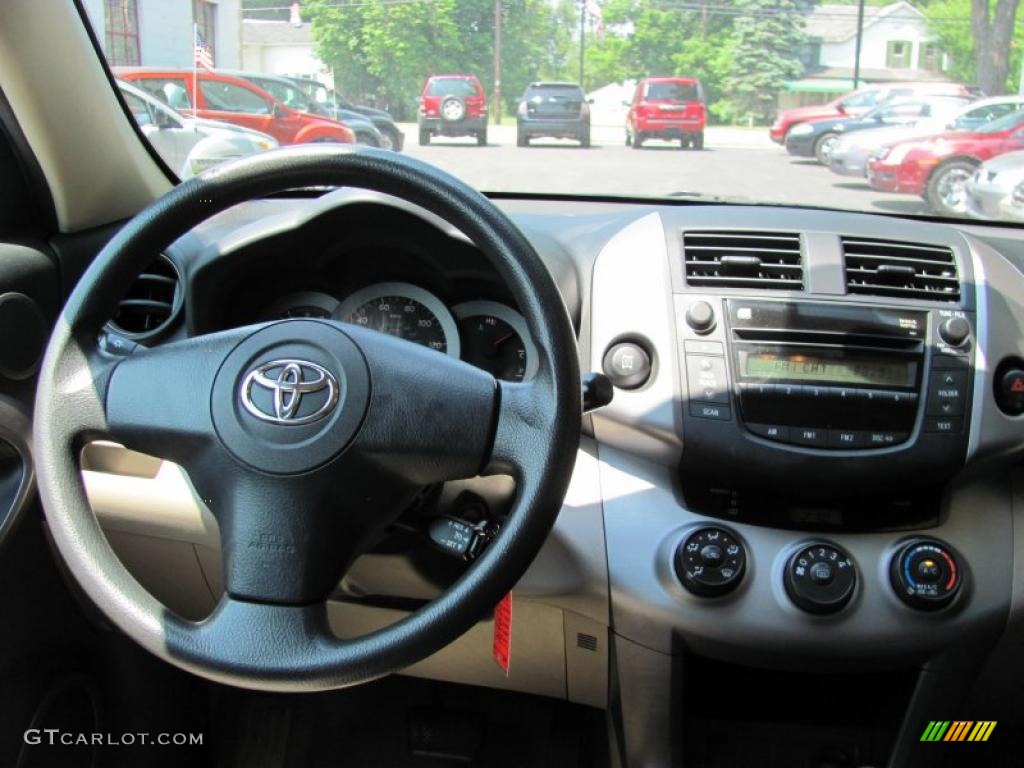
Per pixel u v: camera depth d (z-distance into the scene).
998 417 1.41
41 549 1.58
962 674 1.46
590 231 1.66
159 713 1.89
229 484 1.03
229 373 1.05
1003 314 1.44
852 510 1.45
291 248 1.47
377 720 2.05
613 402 1.46
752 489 1.46
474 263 1.43
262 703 2.07
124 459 1.59
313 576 1.01
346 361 1.04
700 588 1.39
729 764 1.69
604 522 1.46
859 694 1.65
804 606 1.38
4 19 1.48
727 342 1.44
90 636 1.71
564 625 1.56
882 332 1.42
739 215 1.57
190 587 1.73
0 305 1.50
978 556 1.43
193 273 1.46
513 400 1.05
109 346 1.20
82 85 1.69
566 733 2.01
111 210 1.83
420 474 1.05
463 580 1.00
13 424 1.50
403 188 1.06
